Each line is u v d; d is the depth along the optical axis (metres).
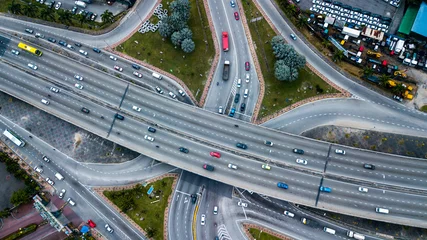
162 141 178.38
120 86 186.62
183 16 187.62
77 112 186.00
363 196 166.62
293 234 173.12
